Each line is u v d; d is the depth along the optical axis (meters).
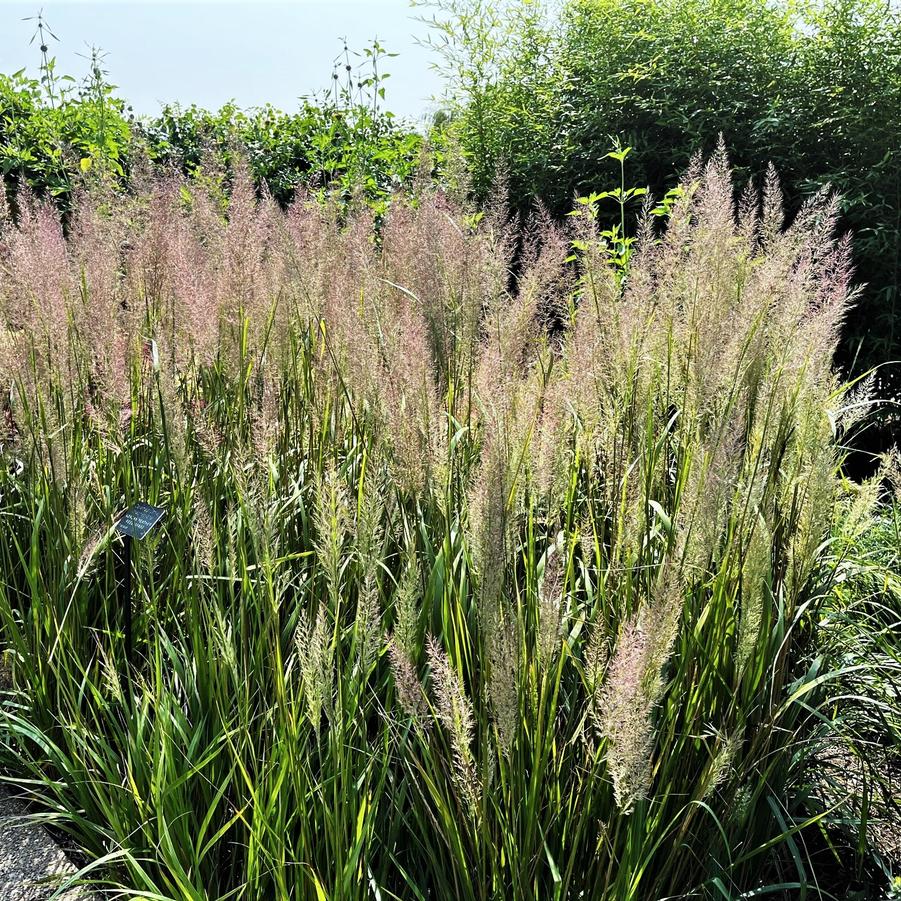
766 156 7.27
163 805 2.38
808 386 2.82
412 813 2.49
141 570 3.31
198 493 2.94
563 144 7.95
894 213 6.87
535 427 2.54
